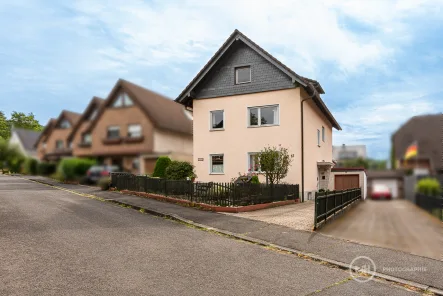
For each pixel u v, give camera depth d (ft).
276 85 64.44
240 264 21.90
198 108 71.10
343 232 33.14
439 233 33.78
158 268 20.43
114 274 19.13
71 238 26.16
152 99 85.81
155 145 78.38
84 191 58.70
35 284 17.28
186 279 18.86
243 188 44.68
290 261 22.98
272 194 51.75
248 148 66.18
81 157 83.30
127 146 79.82
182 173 59.98
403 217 47.93
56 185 69.77
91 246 24.29
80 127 86.22
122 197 50.34
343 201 50.78
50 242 24.79
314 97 68.03
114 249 23.86
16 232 27.22
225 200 43.11
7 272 18.72
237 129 67.36
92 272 19.29
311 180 69.46
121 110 81.56
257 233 30.40
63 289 16.81
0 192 54.70
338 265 22.09
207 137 69.77
